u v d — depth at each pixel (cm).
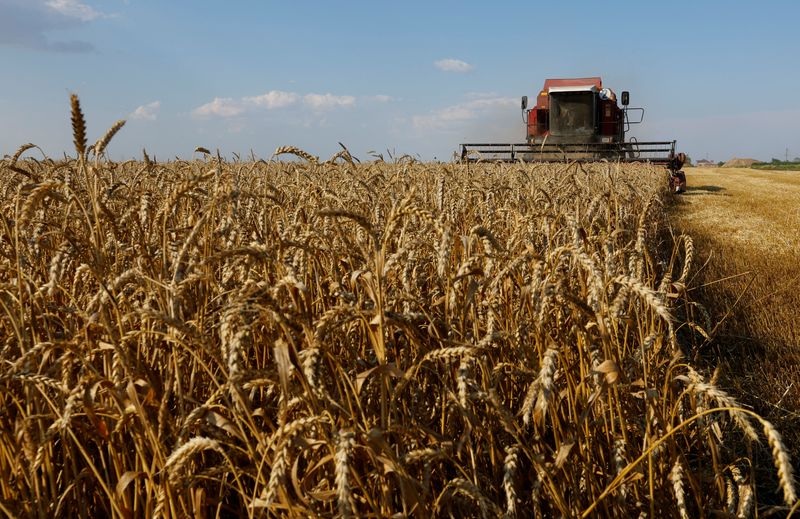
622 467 300
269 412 326
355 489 279
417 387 334
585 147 2548
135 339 312
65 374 273
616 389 310
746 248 1282
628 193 1084
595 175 1238
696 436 385
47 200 420
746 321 745
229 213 364
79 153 288
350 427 242
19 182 555
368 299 315
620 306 310
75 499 302
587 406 293
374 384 312
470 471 303
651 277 478
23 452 266
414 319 292
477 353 268
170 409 306
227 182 370
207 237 348
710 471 390
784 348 658
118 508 256
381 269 251
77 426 275
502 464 327
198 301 327
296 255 338
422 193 686
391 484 276
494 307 354
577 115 2616
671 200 2464
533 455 275
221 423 240
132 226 419
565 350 323
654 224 1031
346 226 442
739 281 954
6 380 246
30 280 302
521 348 321
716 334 709
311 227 346
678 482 292
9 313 274
